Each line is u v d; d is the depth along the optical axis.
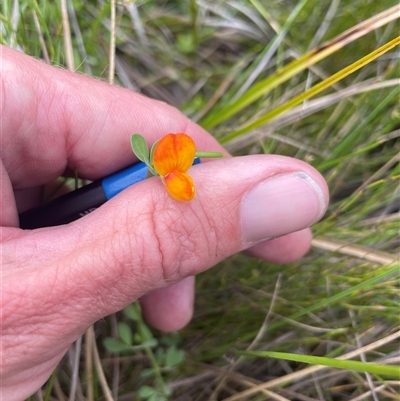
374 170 0.16
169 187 0.08
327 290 0.14
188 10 0.19
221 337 0.15
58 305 0.09
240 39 0.19
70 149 0.12
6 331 0.09
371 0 0.17
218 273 0.16
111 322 0.14
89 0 0.17
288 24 0.17
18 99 0.11
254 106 0.18
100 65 0.17
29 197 0.13
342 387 0.13
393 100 0.16
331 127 0.17
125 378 0.14
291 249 0.14
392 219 0.14
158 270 0.09
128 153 0.12
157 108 0.12
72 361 0.13
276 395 0.12
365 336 0.13
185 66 0.19
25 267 0.09
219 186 0.09
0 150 0.11
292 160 0.10
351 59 0.17
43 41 0.14
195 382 0.14
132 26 0.18
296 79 0.18
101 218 0.09
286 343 0.14
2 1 0.14
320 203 0.10
